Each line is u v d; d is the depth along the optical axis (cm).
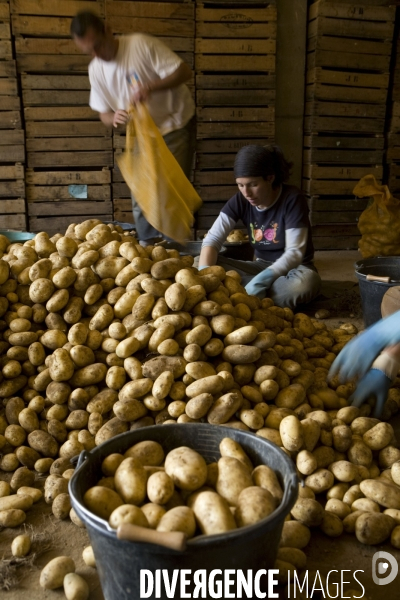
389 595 145
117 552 116
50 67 519
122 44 359
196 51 535
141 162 315
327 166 582
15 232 415
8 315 229
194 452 147
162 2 520
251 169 319
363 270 351
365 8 550
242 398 200
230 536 110
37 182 545
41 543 165
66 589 142
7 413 213
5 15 504
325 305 397
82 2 509
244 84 550
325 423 199
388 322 183
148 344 215
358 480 185
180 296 214
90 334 219
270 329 249
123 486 138
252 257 451
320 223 588
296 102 589
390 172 595
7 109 525
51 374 210
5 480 198
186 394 197
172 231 319
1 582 150
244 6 548
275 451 145
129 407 197
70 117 533
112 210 561
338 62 560
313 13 558
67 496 175
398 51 568
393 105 581
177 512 125
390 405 234
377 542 162
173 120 383
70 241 243
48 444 200
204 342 210
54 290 229
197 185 567
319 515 164
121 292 230
